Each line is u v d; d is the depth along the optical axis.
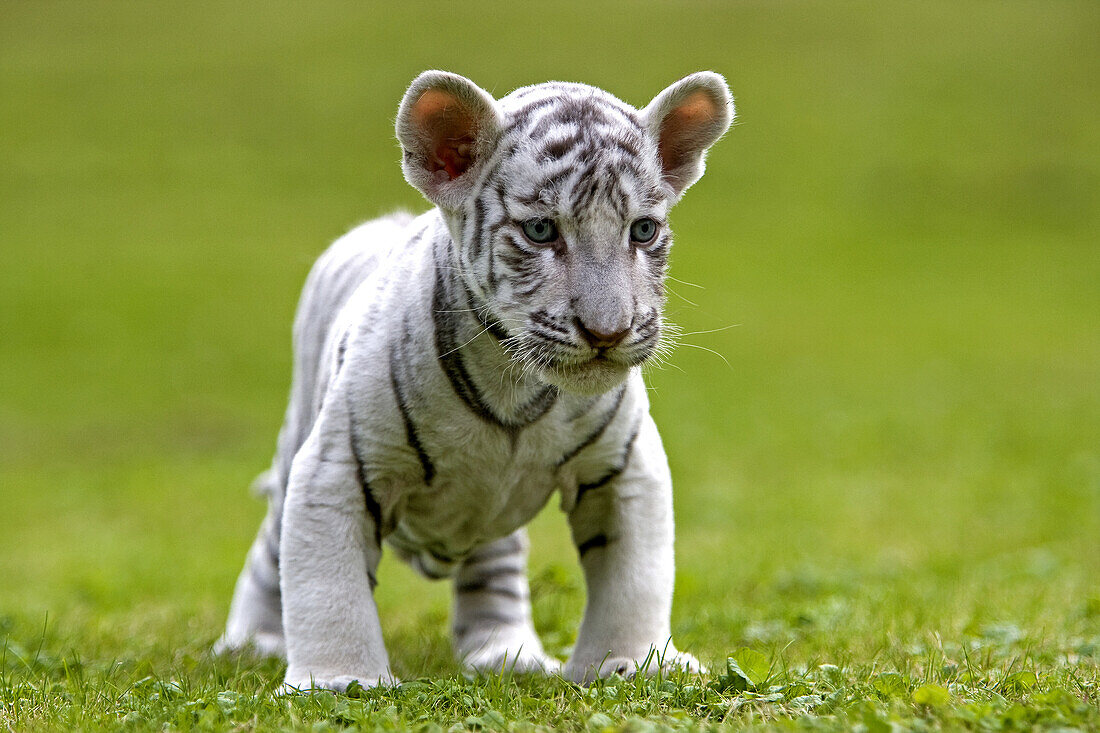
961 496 14.55
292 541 5.52
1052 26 57.19
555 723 4.86
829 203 42.66
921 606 7.73
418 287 5.53
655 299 5.34
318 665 5.42
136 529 14.66
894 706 4.90
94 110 50.94
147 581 10.59
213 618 8.54
